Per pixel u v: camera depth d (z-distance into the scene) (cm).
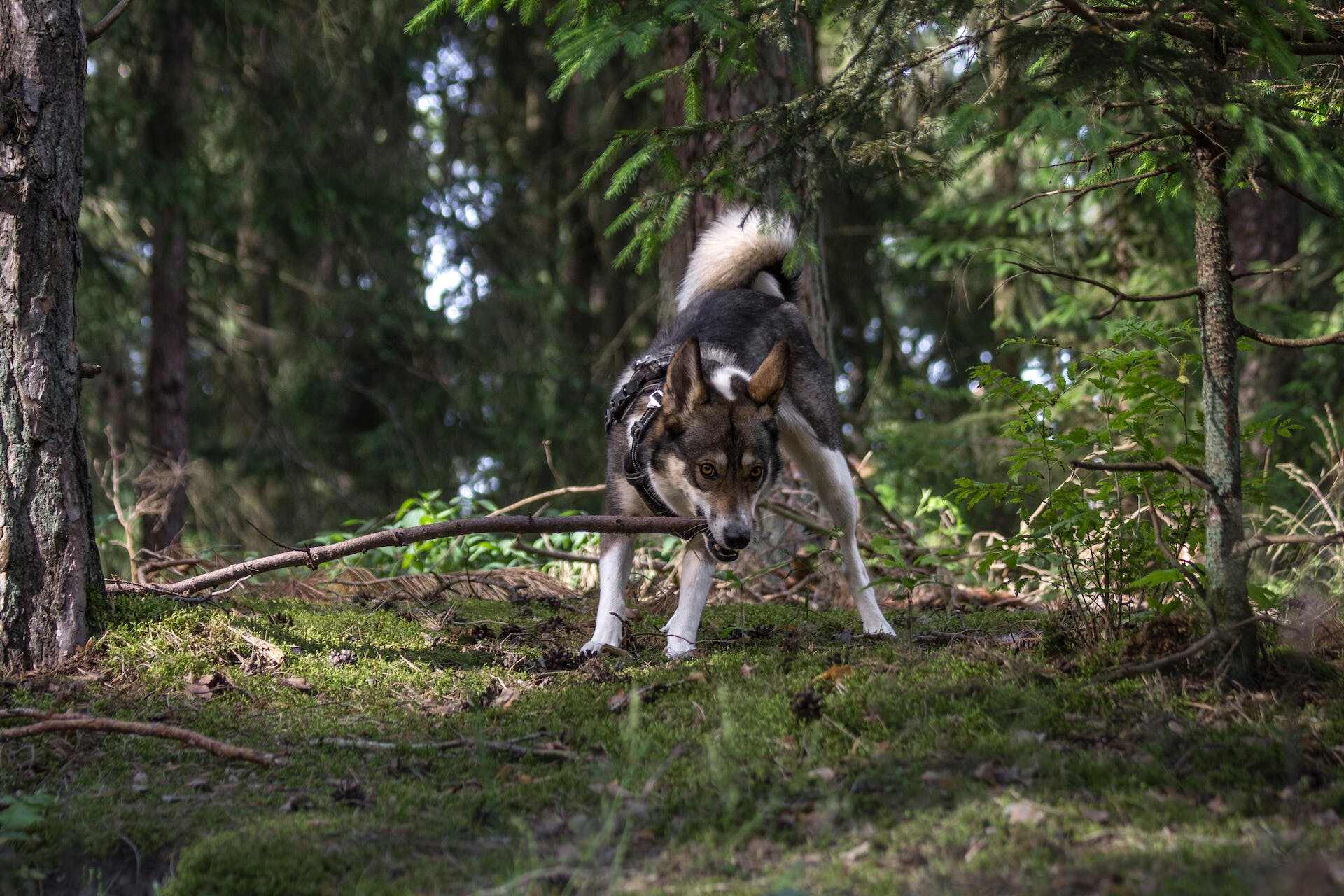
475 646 474
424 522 723
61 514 396
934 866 239
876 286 1457
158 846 286
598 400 1385
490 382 1388
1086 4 341
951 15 341
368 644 461
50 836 289
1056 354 833
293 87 1224
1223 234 337
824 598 623
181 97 1148
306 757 340
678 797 292
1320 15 343
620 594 477
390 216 1289
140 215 1138
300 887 253
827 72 952
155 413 1207
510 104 1506
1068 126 292
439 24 1334
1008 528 1196
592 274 1557
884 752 306
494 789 303
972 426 1098
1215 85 309
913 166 374
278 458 1384
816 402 532
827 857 251
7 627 389
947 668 368
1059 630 384
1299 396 927
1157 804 265
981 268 1194
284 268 1424
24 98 386
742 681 376
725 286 570
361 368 1408
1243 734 302
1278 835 242
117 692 381
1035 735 308
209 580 459
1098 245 1095
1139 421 381
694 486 466
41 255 391
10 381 388
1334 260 1023
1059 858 238
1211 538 337
